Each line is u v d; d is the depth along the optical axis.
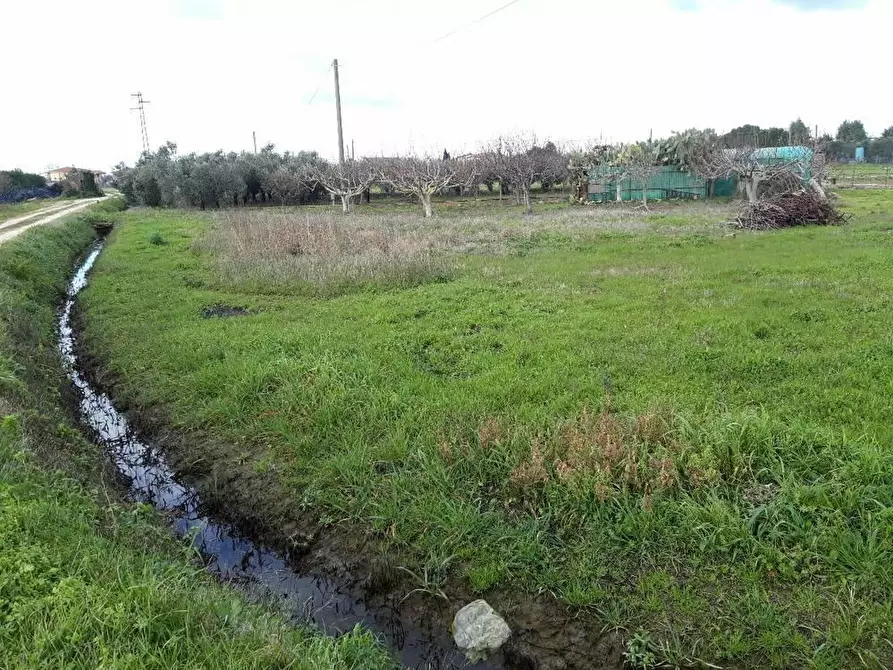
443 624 4.33
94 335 10.59
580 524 4.69
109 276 15.09
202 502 6.06
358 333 9.15
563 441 5.41
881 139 53.72
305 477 5.81
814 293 9.84
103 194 57.25
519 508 5.02
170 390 7.87
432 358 8.00
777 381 6.52
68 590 3.36
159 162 45.16
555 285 11.55
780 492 4.53
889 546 3.97
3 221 27.14
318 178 40.56
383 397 6.79
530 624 4.16
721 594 3.99
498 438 5.60
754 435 5.05
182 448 6.80
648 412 5.62
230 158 47.72
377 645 4.05
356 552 5.02
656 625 3.92
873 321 8.12
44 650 3.02
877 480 4.48
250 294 12.60
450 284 12.00
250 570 5.13
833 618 3.71
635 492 4.87
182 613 3.46
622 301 10.02
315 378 7.27
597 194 35.91
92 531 4.32
